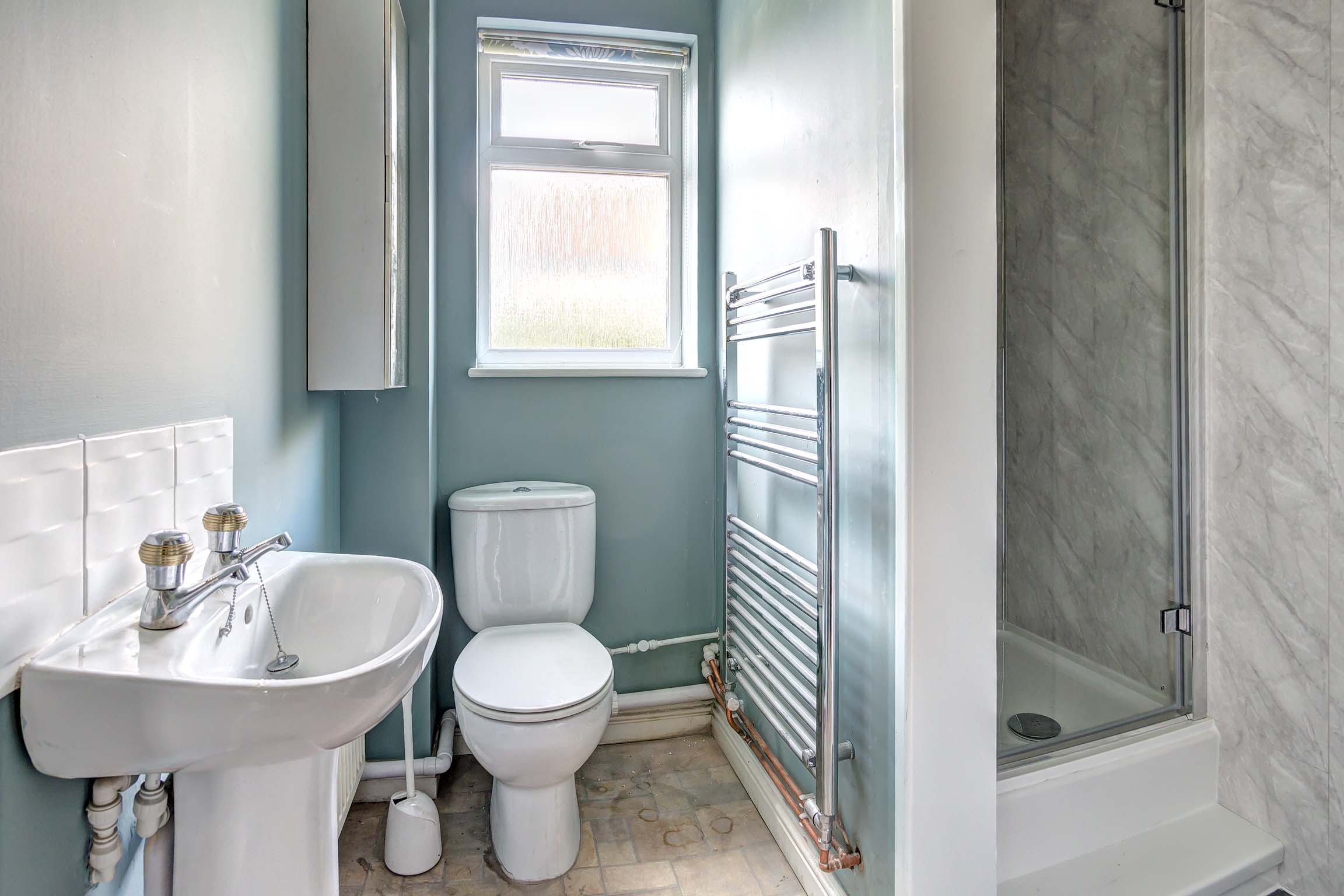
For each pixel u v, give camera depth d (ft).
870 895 4.51
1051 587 5.73
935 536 3.99
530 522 6.53
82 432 2.45
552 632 6.12
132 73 2.75
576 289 7.63
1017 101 5.97
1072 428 5.98
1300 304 4.90
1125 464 5.81
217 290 3.56
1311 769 4.94
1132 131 5.69
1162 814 5.32
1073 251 6.03
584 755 5.09
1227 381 5.36
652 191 7.77
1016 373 5.79
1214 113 5.35
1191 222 5.46
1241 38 5.16
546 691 5.05
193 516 3.24
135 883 2.86
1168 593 5.65
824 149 5.09
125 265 2.72
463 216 7.06
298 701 2.31
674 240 7.77
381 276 5.08
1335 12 4.64
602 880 5.30
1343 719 4.75
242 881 2.84
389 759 6.36
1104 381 5.90
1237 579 5.36
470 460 7.12
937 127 3.91
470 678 5.22
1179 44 5.44
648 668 7.59
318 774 3.05
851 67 4.68
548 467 7.27
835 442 4.53
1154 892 4.66
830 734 4.56
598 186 7.67
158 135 2.95
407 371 6.23
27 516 2.17
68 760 2.23
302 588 3.79
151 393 2.92
